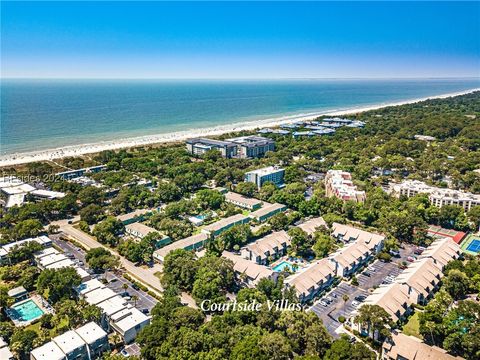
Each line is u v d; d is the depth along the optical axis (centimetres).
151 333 12900
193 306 16138
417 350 12650
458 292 16712
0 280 18150
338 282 18262
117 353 13388
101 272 19062
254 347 11869
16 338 12800
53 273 16400
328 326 15025
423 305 16312
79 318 14212
